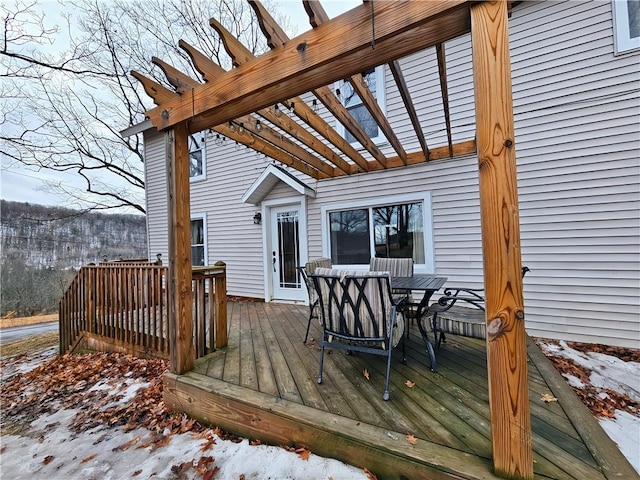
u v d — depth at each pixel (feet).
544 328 11.78
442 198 13.70
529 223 12.03
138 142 38.37
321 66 5.17
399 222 14.93
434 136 14.11
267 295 19.20
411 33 4.77
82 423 7.79
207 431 6.62
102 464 5.97
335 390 6.59
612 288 10.67
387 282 6.43
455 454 4.39
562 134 11.40
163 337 11.03
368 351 6.63
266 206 19.40
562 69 11.34
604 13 10.61
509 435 3.89
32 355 16.52
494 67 3.93
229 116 7.23
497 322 3.94
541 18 11.64
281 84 6.13
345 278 6.73
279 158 12.72
